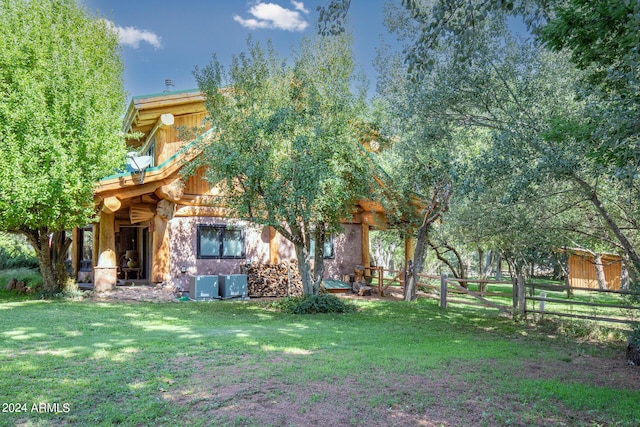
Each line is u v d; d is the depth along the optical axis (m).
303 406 4.78
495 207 9.74
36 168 12.04
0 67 12.82
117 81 16.14
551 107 8.09
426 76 9.52
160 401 4.83
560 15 5.79
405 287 16.22
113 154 13.81
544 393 5.44
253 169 10.92
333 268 18.98
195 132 12.98
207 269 16.39
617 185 7.84
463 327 10.83
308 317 11.71
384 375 6.00
